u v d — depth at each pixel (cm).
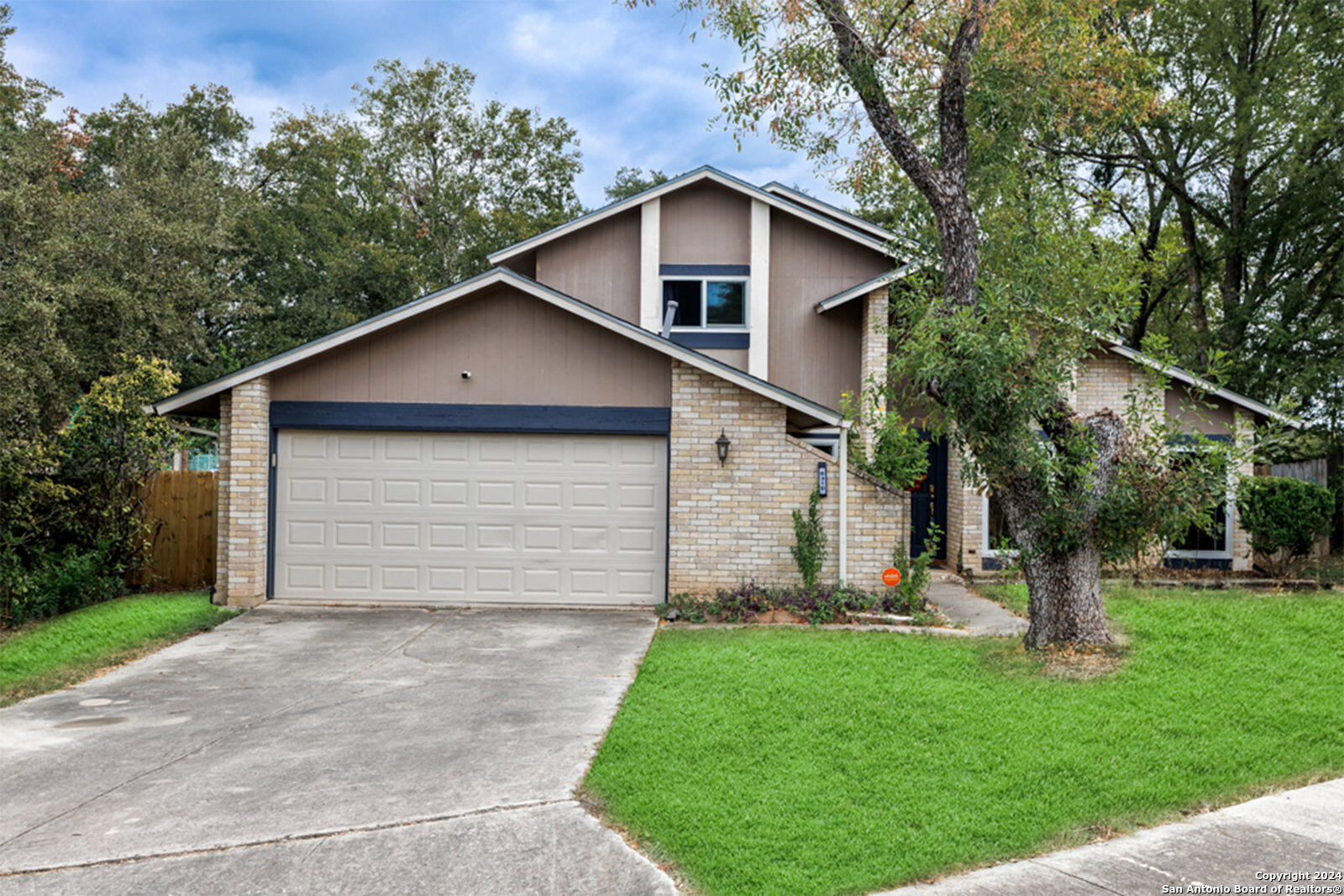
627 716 686
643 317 1559
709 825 494
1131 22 2139
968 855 461
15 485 1066
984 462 830
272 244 3005
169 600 1180
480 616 1131
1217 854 460
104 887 436
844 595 1114
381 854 466
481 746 634
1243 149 2044
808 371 1564
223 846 477
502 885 434
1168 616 966
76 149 2703
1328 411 1883
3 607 1037
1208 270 2444
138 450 1230
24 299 1167
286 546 1213
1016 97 1012
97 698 782
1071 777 561
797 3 930
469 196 3697
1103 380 1464
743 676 791
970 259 873
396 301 3341
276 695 782
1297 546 1392
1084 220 1232
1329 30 1878
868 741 626
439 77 3731
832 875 441
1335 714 670
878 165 1117
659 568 1199
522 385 1200
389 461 1217
